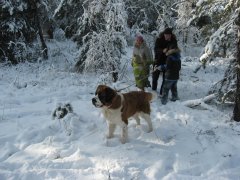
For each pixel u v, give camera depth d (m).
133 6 10.68
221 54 4.81
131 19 11.23
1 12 9.23
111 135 4.16
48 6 10.78
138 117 4.49
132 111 4.12
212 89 5.79
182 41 12.79
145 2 11.28
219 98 5.36
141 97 4.21
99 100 3.78
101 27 7.75
